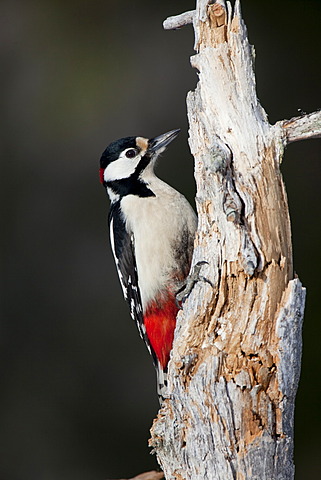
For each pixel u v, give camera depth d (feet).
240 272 19.01
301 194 41.37
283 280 18.98
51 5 43.04
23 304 41.04
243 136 19.38
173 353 19.85
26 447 40.19
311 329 38.75
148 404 40.27
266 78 43.04
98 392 40.57
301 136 19.38
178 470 19.79
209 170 18.98
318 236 40.70
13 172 41.55
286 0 43.62
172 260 24.84
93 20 42.80
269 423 18.98
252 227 18.93
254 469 18.97
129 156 26.30
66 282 41.27
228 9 19.83
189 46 42.34
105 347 40.83
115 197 26.58
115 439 40.11
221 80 19.77
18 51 42.42
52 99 41.96
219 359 19.03
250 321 19.01
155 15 42.75
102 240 41.32
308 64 43.16
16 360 40.70
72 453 40.11
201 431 19.22
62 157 41.60
